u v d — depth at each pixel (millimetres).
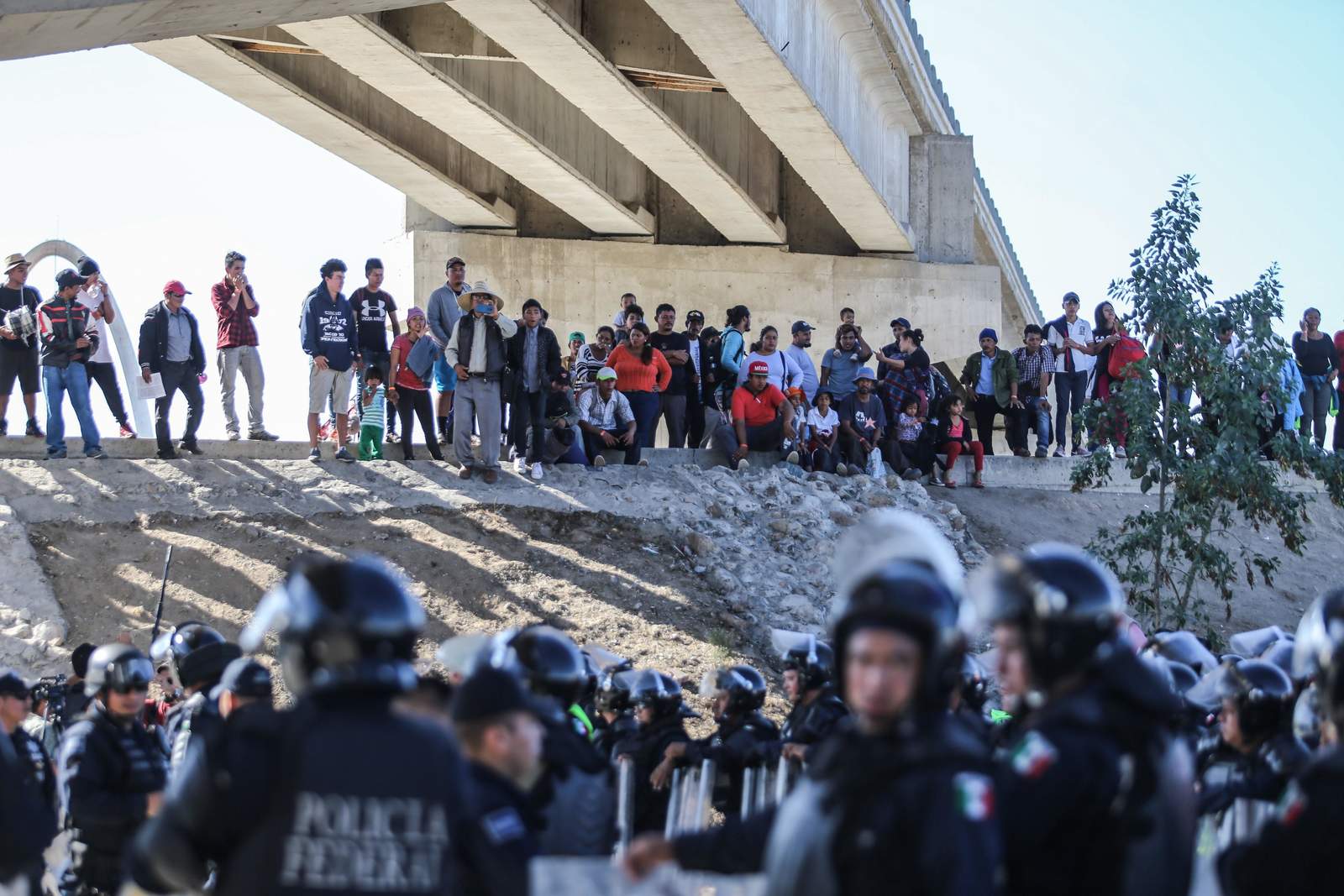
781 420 22219
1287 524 19375
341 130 29953
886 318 37000
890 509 21703
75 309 18297
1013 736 4750
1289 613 21984
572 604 17500
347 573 4121
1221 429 19484
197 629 8836
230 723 4125
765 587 18938
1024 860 3922
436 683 6730
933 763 3762
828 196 33125
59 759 7535
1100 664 4117
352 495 18844
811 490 21531
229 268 19734
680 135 29484
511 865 4344
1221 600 21828
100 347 19203
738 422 22031
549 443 20531
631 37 26734
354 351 19656
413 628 4129
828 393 22719
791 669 8578
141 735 7691
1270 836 4293
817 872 3773
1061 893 3920
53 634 15406
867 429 22906
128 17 14227
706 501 20406
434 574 17547
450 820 3990
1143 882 3953
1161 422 19734
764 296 36438
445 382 20766
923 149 37812
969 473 24188
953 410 23859
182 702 8953
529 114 30531
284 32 26359
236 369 19750
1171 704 4141
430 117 28703
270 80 27453
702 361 23062
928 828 3660
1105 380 23594
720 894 4953
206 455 19281
